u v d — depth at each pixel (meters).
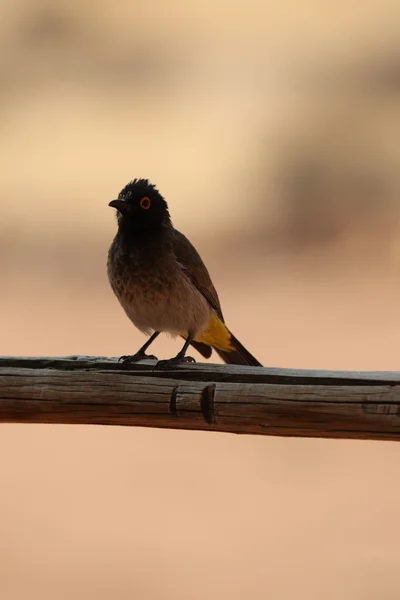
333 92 23.30
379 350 15.03
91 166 22.03
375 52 24.22
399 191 21.08
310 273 18.72
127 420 4.64
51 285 18.50
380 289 17.81
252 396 4.43
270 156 22.06
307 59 24.72
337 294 17.61
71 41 25.39
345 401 4.32
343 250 19.55
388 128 22.11
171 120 23.11
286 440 12.26
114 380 4.62
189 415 4.52
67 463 11.51
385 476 10.96
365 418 4.30
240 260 19.31
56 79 24.28
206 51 25.17
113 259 6.44
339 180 21.42
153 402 4.57
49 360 4.74
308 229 20.59
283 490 10.62
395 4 25.52
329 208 20.89
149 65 24.86
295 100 23.09
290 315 16.80
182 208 21.23
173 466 11.38
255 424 4.46
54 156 22.08
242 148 22.27
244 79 24.30
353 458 11.57
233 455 11.73
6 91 24.05
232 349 6.83
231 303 17.41
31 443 12.18
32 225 20.64
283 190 21.50
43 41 25.36
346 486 10.73
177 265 6.38
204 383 4.50
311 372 4.40
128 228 6.34
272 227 20.47
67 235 20.09
